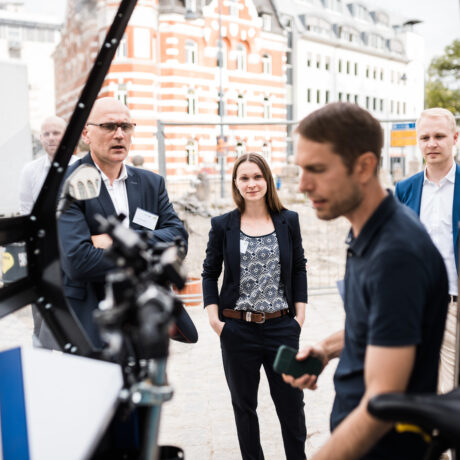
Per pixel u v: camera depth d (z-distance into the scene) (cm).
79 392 121
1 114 158
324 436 330
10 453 112
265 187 269
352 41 5288
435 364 127
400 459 129
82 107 152
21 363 120
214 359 467
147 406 122
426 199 317
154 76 3294
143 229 250
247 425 267
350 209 129
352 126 124
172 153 3444
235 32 3809
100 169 243
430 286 120
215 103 3734
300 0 5044
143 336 89
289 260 266
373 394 112
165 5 3431
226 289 267
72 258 218
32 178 164
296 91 4662
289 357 167
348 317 139
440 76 3753
